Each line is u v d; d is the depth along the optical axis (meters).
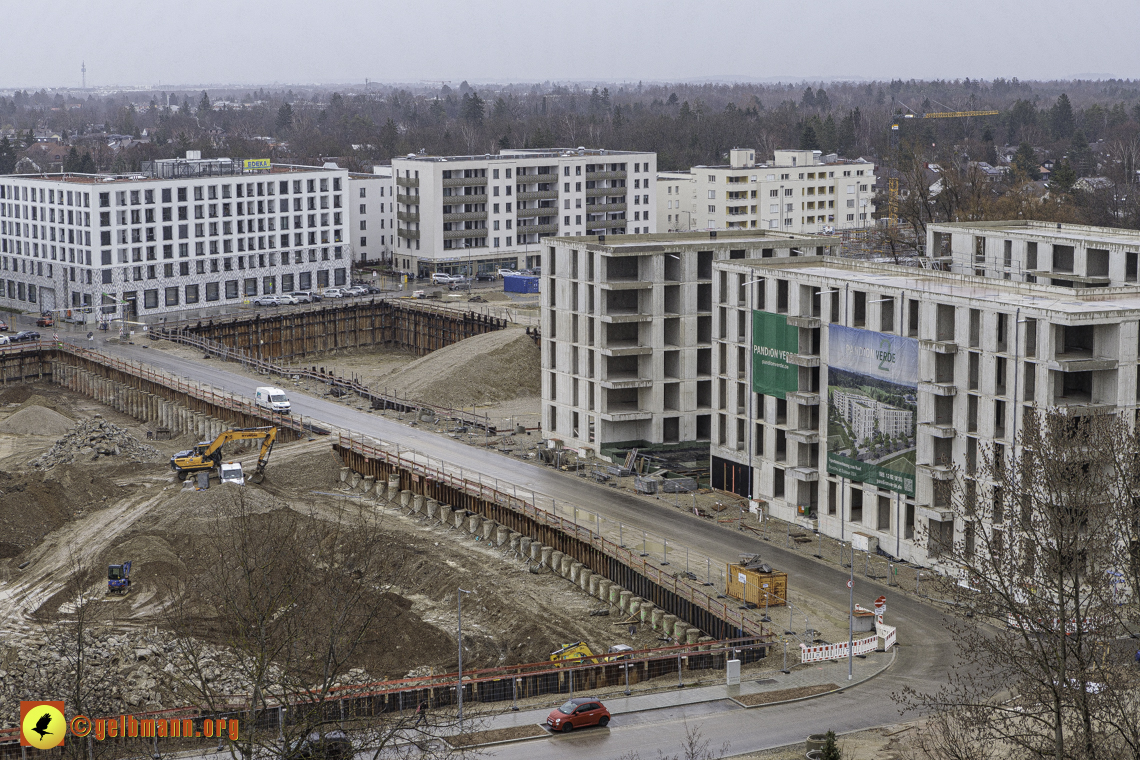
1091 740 67.06
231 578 113.88
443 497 145.88
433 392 192.50
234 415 180.00
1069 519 75.81
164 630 110.38
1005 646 77.69
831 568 118.06
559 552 128.12
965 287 118.62
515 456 159.75
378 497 154.00
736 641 100.50
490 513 139.12
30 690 93.56
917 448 115.69
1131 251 145.75
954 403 113.12
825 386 125.94
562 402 162.88
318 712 73.56
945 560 103.38
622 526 130.38
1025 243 159.12
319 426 172.25
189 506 137.38
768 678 95.75
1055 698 68.56
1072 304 107.50
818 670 97.00
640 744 84.62
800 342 129.25
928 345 113.75
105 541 133.25
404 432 171.75
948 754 73.62
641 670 98.75
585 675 97.31
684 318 153.88
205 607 114.94
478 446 164.75
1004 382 109.38
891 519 120.44
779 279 131.38
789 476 131.88
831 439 125.88
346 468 159.75
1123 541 84.81
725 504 138.62
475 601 121.00
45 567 129.00
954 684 92.88
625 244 155.75
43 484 146.38
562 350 161.62
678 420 156.75
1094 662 71.38
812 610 108.06
